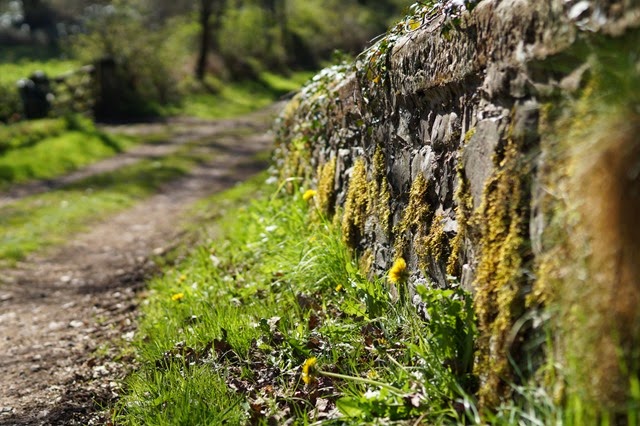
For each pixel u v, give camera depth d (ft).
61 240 33.47
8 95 73.10
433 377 9.19
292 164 22.39
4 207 42.78
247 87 118.73
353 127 15.48
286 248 17.01
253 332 13.14
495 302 8.25
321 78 18.57
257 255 18.43
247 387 11.53
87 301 22.59
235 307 14.83
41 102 73.31
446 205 10.50
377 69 13.19
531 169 7.79
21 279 26.53
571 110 7.06
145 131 77.20
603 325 6.40
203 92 107.96
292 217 18.52
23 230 35.53
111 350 16.61
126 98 88.48
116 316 20.04
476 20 9.05
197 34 126.31
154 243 32.19
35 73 75.61
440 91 10.55
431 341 9.59
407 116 12.10
